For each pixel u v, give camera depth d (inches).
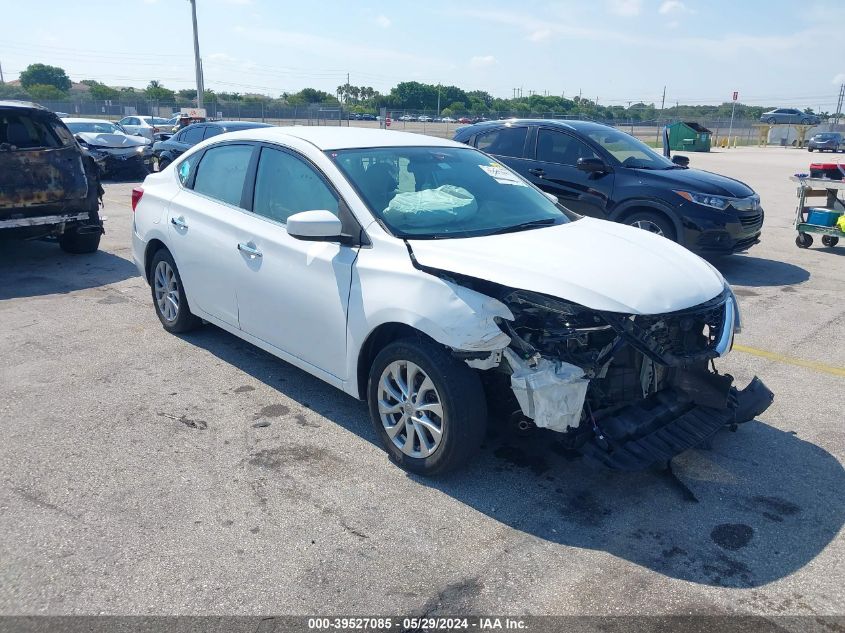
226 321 194.1
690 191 311.4
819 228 380.2
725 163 1064.8
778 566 118.4
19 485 138.9
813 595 111.3
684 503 137.0
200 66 1222.3
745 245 322.7
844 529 129.3
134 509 131.4
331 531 125.9
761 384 166.2
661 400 144.4
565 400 125.5
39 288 285.9
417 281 136.7
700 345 145.2
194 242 198.1
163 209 214.5
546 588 112.1
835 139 1534.2
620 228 170.4
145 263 229.0
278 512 131.4
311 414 172.6
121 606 106.5
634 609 107.7
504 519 130.6
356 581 113.0
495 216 164.9
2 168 295.4
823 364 212.1
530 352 128.0
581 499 137.9
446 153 185.0
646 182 320.2
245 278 179.6
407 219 153.2
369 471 146.4
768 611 107.6
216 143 202.8
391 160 170.6
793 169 940.6
